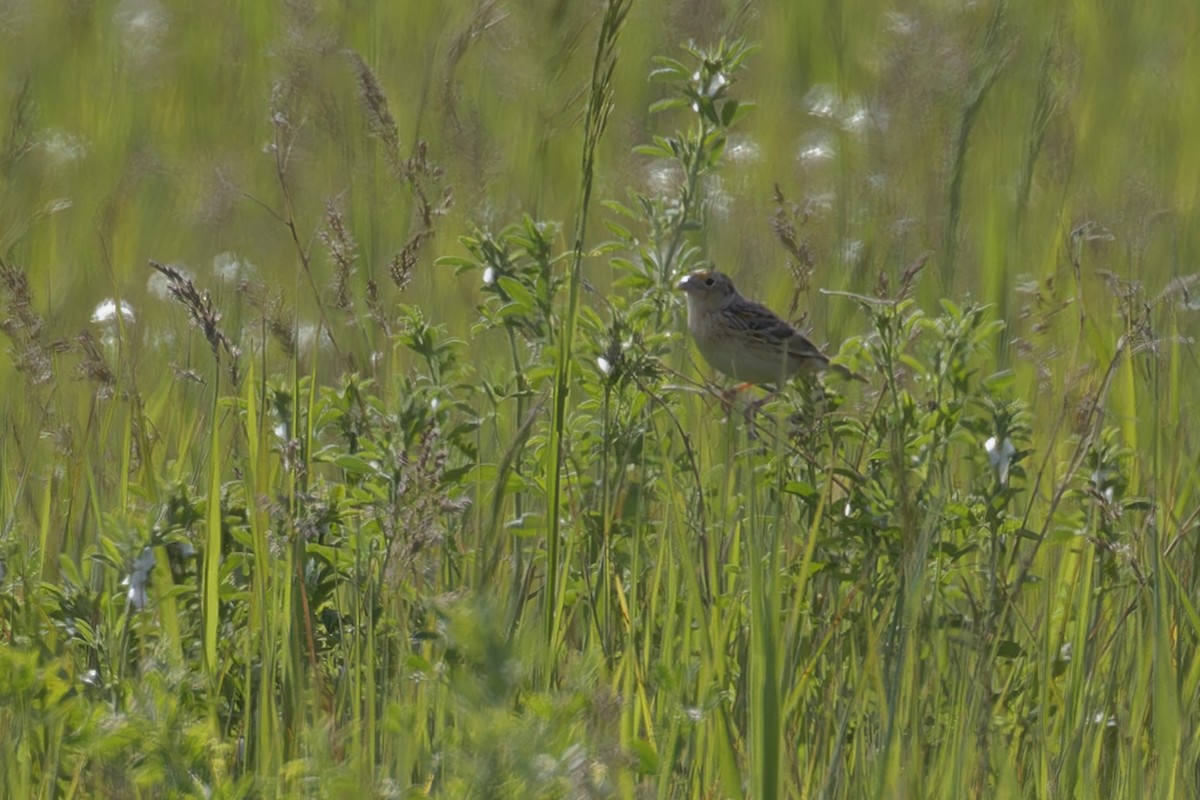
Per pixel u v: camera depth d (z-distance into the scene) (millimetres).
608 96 9195
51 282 16125
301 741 8211
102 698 8344
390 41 23734
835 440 10016
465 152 16094
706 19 19000
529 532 9961
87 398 12891
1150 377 12719
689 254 10617
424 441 8852
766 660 7789
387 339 11656
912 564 8797
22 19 25484
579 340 10102
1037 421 12430
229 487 9953
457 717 6688
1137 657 9383
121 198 17875
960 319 9922
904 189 18312
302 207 18438
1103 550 9984
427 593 9141
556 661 8836
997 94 20188
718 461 11227
